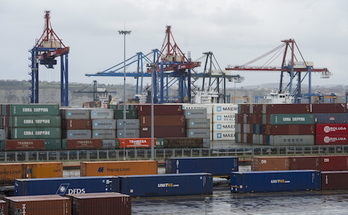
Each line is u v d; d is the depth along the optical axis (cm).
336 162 16600
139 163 14662
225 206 12631
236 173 14400
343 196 14162
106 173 14488
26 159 18100
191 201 13138
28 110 19950
